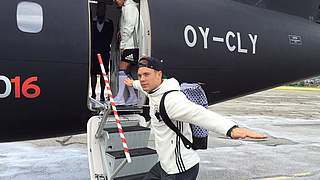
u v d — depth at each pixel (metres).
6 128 4.85
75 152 8.17
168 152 3.37
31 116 4.86
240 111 15.83
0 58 4.49
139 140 4.43
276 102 20.36
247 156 8.32
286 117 14.65
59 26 4.78
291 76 7.38
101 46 5.89
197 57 5.93
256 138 2.98
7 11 4.55
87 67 4.96
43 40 4.70
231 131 3.05
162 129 3.38
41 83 4.74
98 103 4.63
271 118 14.18
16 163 7.24
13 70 4.57
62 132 5.42
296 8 7.57
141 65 3.36
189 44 5.81
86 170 6.95
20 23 4.59
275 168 7.53
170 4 5.73
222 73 6.34
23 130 5.01
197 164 3.43
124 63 5.47
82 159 7.65
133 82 4.43
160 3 5.61
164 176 3.46
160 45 5.49
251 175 7.03
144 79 3.33
